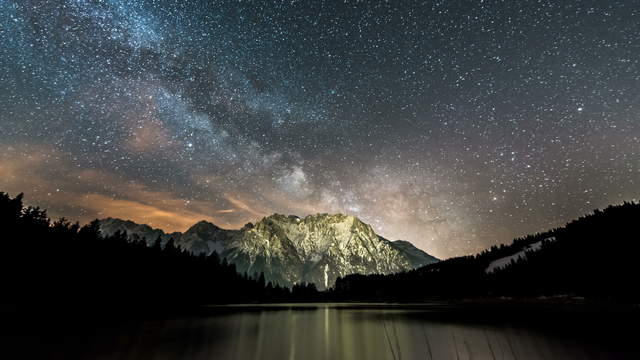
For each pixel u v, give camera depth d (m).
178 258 117.25
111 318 52.56
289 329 48.56
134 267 93.44
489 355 31.03
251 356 29.80
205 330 44.12
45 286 65.75
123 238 100.94
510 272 115.50
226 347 33.28
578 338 36.56
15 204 72.69
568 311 59.91
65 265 73.31
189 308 85.38
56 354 27.44
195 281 114.94
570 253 100.25
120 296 83.31
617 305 62.44
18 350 28.30
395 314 73.31
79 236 85.06
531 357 30.12
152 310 71.38
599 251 91.94
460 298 117.06
